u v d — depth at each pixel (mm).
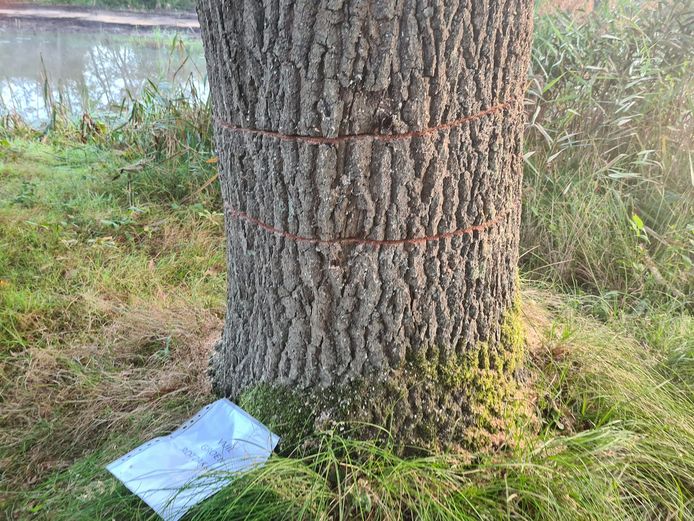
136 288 2682
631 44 3404
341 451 1566
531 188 3236
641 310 2607
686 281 2762
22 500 1588
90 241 3055
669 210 3090
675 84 3223
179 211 3477
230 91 1438
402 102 1327
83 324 2400
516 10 1422
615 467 1571
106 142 4730
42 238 3062
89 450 1751
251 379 1764
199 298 2557
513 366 1791
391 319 1546
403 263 1495
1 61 7875
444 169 1432
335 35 1254
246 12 1305
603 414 1797
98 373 2062
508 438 1650
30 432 1812
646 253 2834
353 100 1316
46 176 3988
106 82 6891
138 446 1656
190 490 1452
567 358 1981
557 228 3096
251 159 1476
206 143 4125
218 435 1651
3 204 3459
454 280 1573
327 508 1420
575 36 3488
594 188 3109
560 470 1522
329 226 1443
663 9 3465
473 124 1439
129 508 1480
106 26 9781
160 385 1949
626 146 3389
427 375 1614
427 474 1489
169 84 4945
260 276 1612
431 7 1252
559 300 2588
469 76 1380
